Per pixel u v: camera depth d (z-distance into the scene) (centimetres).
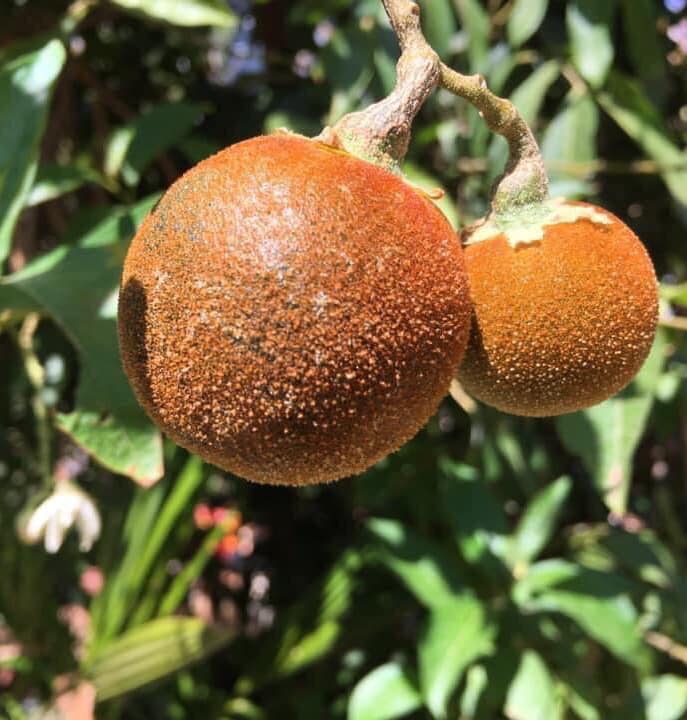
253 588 41
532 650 25
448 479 26
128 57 31
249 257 10
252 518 40
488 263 12
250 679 31
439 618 24
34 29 26
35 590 27
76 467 31
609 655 30
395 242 10
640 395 21
